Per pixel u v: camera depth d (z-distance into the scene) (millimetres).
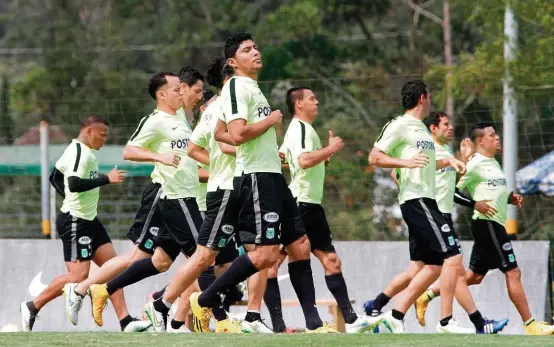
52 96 96062
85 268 38844
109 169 63031
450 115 58406
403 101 34781
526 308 39688
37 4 116500
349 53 94500
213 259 31031
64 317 45938
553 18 50969
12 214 66062
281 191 29891
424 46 95812
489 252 39812
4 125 76000
